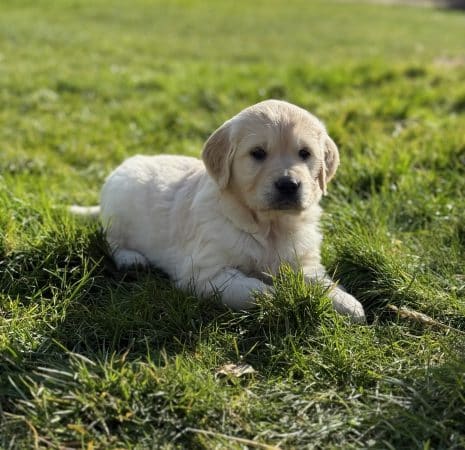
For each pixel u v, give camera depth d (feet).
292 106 2.65
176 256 2.79
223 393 2.14
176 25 11.94
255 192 2.54
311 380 2.23
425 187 3.36
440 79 6.13
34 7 12.20
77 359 2.25
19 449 1.98
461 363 2.19
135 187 2.95
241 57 8.64
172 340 2.38
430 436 2.02
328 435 2.05
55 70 6.46
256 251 2.63
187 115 4.93
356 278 2.70
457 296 2.61
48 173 3.73
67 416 2.07
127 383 2.13
